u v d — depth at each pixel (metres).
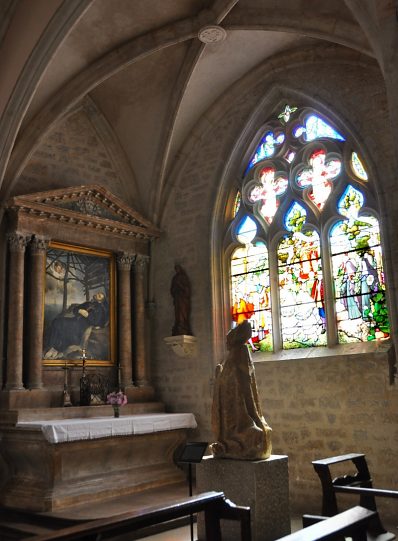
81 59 12.71
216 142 14.57
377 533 7.81
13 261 12.48
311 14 11.26
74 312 13.55
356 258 12.10
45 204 12.77
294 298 12.88
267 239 13.54
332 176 12.77
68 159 14.26
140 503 10.91
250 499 7.67
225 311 13.93
